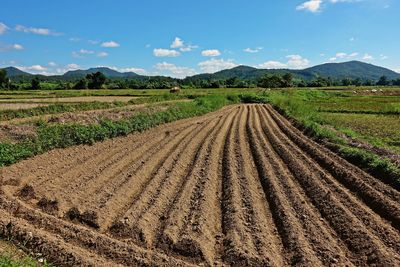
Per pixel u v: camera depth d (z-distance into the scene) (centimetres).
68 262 686
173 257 740
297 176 1275
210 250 768
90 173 1267
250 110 4062
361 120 3005
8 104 3403
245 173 1312
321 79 14112
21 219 865
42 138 1566
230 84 11938
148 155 1547
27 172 1238
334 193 1096
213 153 1606
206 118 3098
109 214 926
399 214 924
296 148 1719
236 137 2077
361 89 10381
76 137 1686
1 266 628
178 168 1348
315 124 2273
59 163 1371
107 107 3291
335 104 4856
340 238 830
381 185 1148
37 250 727
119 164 1376
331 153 1581
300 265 709
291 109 3538
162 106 3297
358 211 958
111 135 1895
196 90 8306
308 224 881
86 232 805
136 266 695
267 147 1745
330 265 711
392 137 2150
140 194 1061
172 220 883
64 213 934
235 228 848
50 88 8894
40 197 1036
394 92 8862
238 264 714
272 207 1012
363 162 1399
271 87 11425
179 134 2117
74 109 2905
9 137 1579
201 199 1026
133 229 842
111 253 734
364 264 724
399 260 719
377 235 834
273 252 760
